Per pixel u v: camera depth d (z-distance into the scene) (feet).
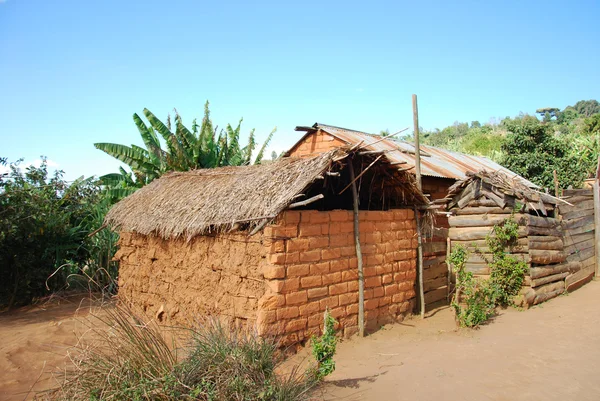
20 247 36.55
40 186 40.16
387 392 17.08
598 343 22.48
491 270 31.32
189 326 25.27
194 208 25.62
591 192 40.73
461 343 23.32
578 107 262.47
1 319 32.71
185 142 49.37
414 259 29.40
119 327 16.17
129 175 51.21
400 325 27.04
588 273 38.86
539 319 27.50
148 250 29.35
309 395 16.20
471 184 33.12
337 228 23.79
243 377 14.52
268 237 20.98
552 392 16.87
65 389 14.69
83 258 43.24
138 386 13.56
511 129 69.36
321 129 44.52
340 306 23.76
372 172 27.45
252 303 21.85
